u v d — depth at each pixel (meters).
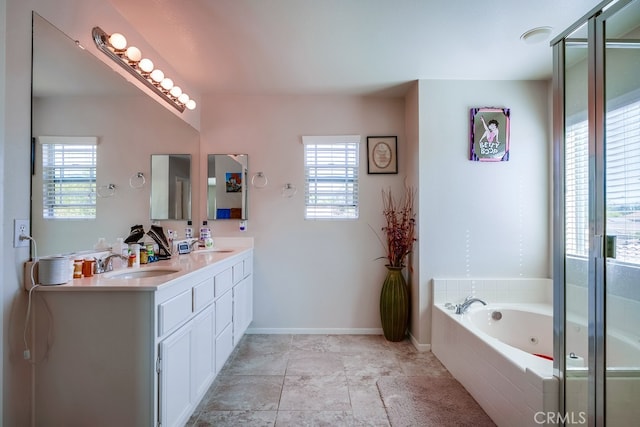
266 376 2.38
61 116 1.52
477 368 2.05
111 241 1.91
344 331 3.25
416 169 2.96
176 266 1.96
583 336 1.48
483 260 2.90
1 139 1.19
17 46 1.30
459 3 1.84
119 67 1.98
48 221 1.47
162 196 2.51
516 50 2.39
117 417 1.39
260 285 3.26
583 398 1.47
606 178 1.40
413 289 3.05
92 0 1.71
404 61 2.56
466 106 2.91
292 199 3.26
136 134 2.15
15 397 1.32
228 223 3.25
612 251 1.40
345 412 1.94
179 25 2.05
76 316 1.40
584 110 1.50
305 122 3.27
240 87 3.07
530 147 2.92
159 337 1.42
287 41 2.25
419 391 2.18
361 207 3.26
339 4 1.84
